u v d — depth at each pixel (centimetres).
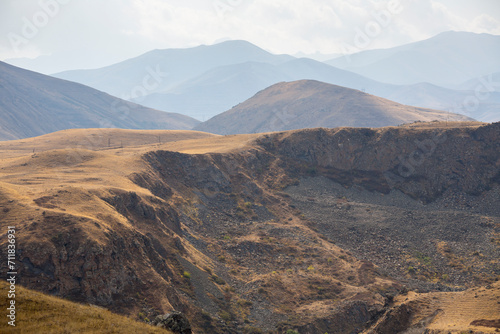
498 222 15550
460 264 13438
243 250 13312
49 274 7281
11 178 11881
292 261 13050
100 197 10381
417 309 8006
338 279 12225
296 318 9862
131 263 8650
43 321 3484
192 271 10544
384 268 13512
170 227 12388
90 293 7444
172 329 4791
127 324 4022
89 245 7850
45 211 8356
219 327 8869
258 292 10844
